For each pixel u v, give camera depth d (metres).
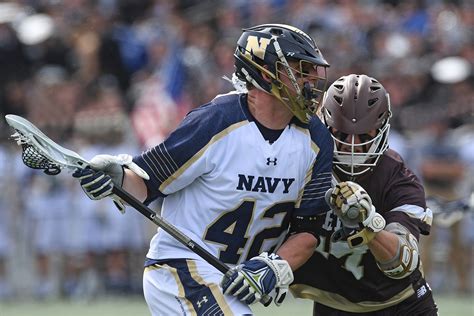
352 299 17.33
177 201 15.49
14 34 49.25
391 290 17.12
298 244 15.51
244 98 15.32
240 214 15.22
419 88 45.50
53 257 40.19
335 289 17.33
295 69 15.23
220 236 15.30
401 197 16.41
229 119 15.09
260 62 15.17
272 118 15.19
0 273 39.75
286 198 15.34
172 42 47.25
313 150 15.45
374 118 16.05
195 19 50.28
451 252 39.47
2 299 39.56
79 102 44.91
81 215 40.25
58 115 44.34
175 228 15.04
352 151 16.14
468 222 39.31
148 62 48.50
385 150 16.61
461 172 39.72
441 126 40.19
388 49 47.88
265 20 49.91
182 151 14.97
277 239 15.76
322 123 15.77
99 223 40.31
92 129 41.78
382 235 15.41
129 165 15.02
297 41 15.26
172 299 15.27
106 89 45.53
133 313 33.66
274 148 15.11
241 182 15.05
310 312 32.59
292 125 15.36
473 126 41.94
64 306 36.78
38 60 49.06
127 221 40.44
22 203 39.94
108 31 49.03
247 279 14.75
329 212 16.39
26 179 40.12
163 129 43.22
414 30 49.91
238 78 15.61
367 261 16.81
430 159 39.78
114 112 43.28
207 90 45.00
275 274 14.89
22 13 51.25
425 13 50.78
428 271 39.31
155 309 15.54
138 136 43.06
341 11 50.16
